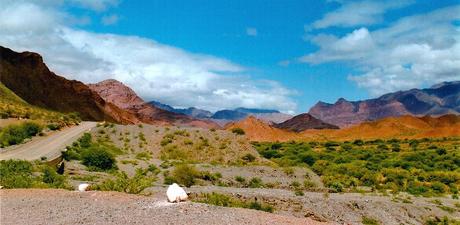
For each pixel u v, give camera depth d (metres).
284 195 47.16
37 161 51.44
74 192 22.20
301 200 44.50
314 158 115.69
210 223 15.53
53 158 57.75
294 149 151.38
